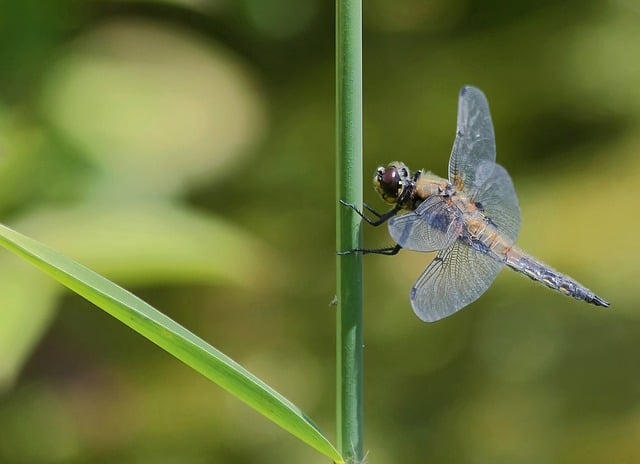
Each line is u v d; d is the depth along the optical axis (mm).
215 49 1271
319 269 1507
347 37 783
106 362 1221
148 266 929
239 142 1214
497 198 881
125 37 1163
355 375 788
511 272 1525
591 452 1339
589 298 891
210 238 961
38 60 1056
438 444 1382
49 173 987
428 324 1494
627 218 1438
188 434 1281
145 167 1062
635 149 1504
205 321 1406
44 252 762
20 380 1156
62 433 1161
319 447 780
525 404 1404
